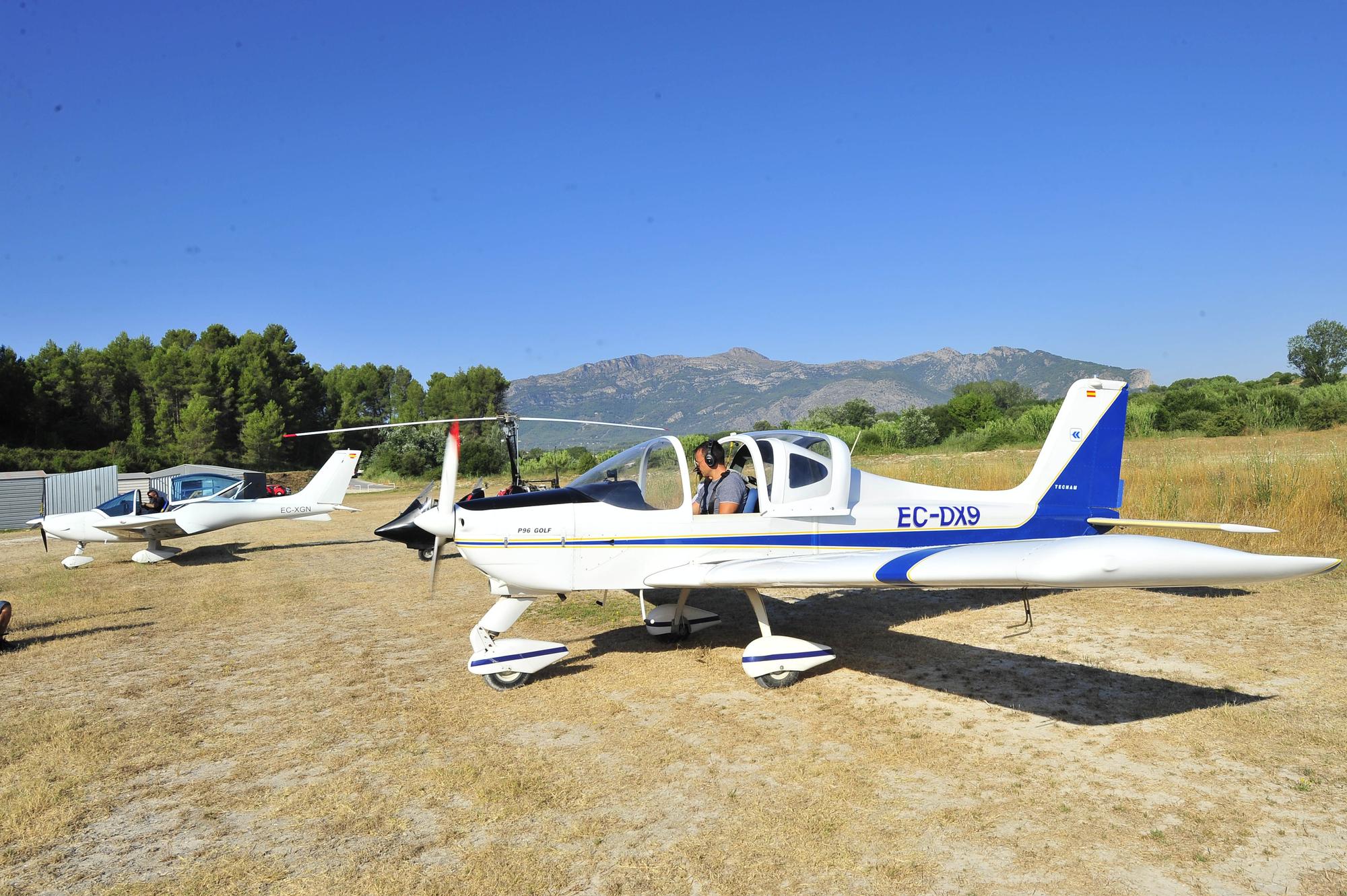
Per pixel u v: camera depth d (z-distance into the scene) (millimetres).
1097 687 4379
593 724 4137
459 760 3693
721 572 4727
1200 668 4590
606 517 5086
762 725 4039
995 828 2863
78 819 3203
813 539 5516
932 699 4336
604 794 3266
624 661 5359
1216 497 9109
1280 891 2412
